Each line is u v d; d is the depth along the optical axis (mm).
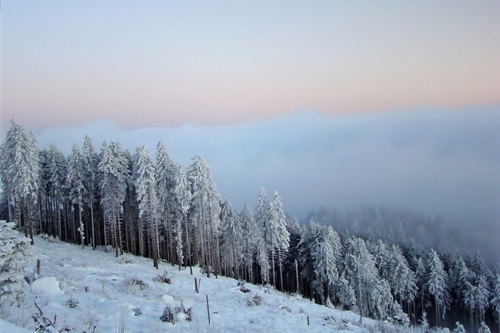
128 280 29578
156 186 51812
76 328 14195
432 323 70438
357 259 56844
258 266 84438
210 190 52906
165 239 66500
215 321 23078
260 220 63125
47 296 20172
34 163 49312
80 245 58156
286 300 39031
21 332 9305
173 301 26047
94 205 62156
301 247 71500
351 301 54219
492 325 66375
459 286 68125
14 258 16062
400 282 63594
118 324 16969
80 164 55156
